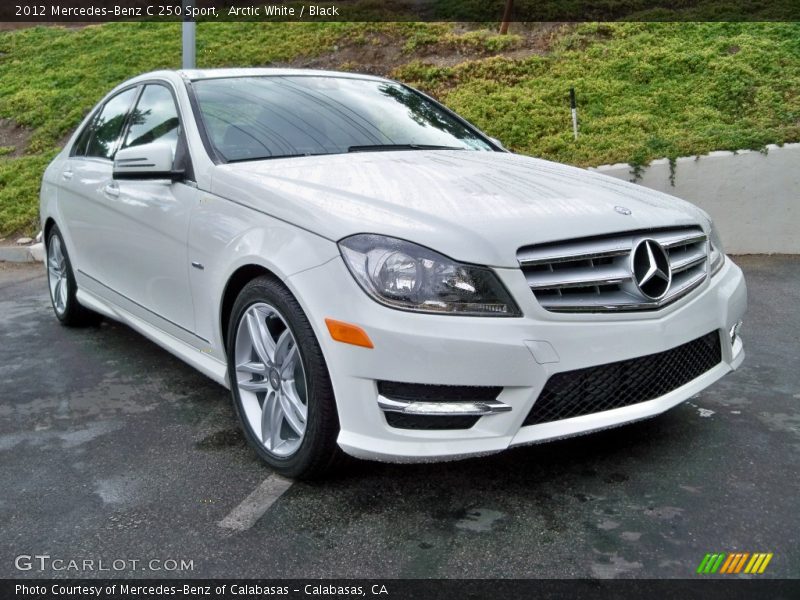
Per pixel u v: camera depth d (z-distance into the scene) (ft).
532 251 8.34
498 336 7.98
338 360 8.31
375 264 8.20
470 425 8.23
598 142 27.50
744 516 8.43
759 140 24.38
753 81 30.60
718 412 11.48
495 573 7.47
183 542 8.18
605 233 8.67
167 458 10.31
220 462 10.15
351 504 8.87
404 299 8.06
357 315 8.16
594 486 9.16
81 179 15.01
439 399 8.13
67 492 9.38
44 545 8.18
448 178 10.12
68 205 15.57
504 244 8.20
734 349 10.57
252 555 7.89
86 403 12.49
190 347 11.64
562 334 8.23
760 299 18.93
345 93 13.62
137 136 13.43
